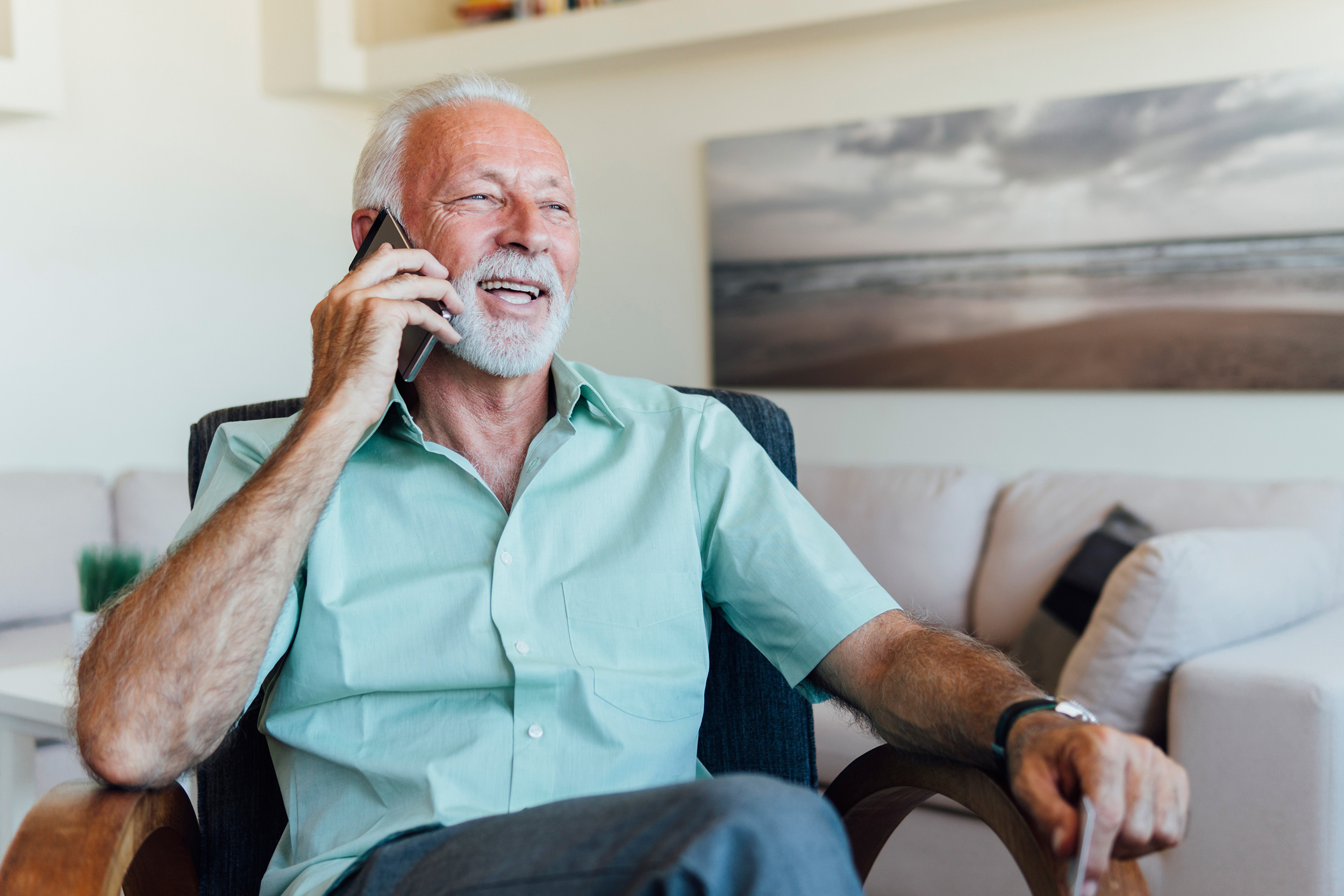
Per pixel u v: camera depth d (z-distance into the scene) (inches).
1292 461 117.3
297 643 45.4
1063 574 105.7
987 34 130.1
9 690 71.5
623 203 156.9
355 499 47.2
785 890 27.8
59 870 34.2
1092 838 31.2
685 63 149.9
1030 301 129.6
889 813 44.5
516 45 150.0
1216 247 118.7
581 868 30.0
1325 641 77.2
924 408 138.5
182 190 150.6
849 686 43.7
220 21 153.3
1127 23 122.2
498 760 42.9
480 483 46.6
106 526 134.8
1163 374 122.8
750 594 47.7
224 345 155.5
